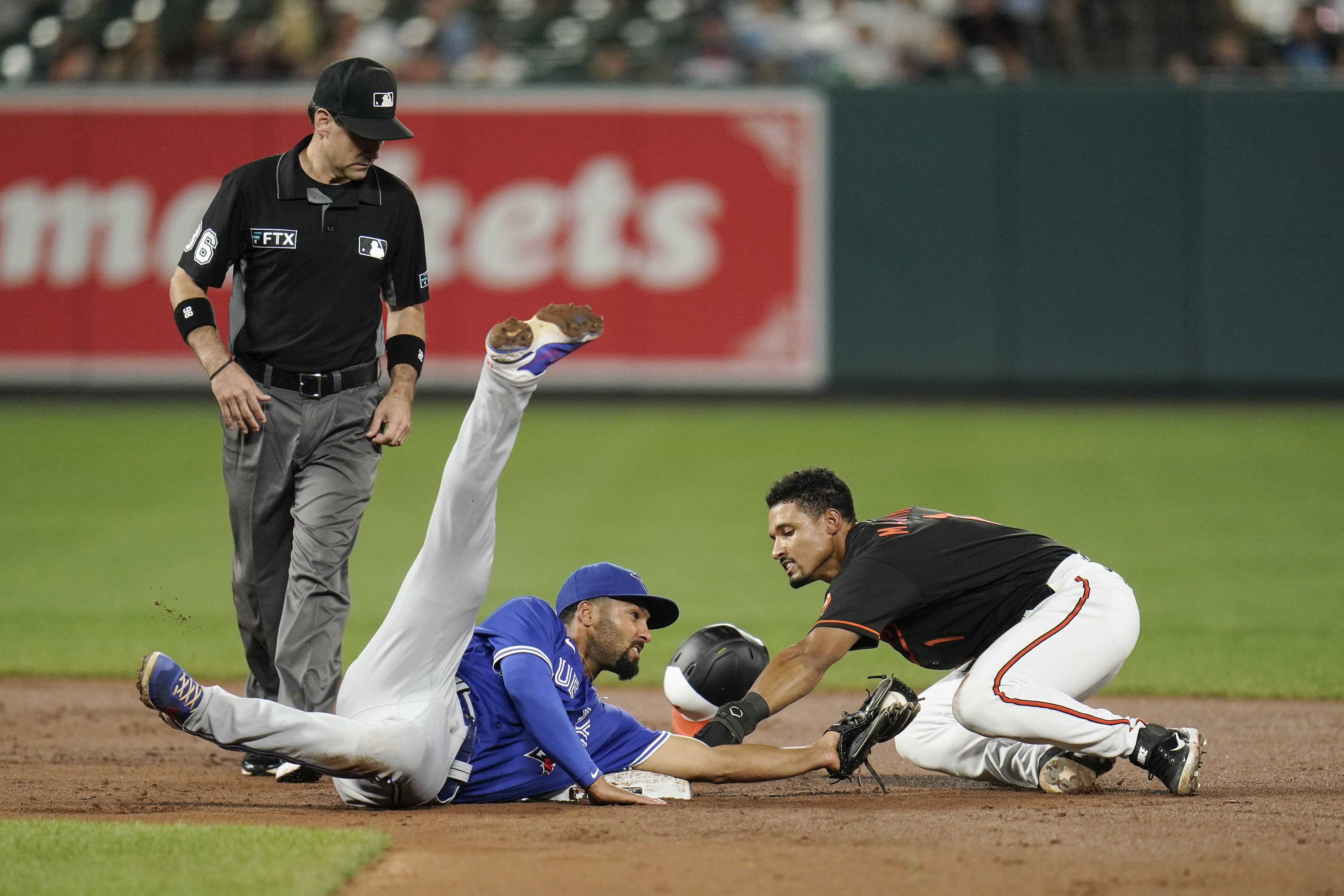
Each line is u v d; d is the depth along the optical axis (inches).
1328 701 996.6
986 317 2551.7
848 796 696.4
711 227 2573.8
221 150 2559.1
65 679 1075.9
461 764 656.4
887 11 2847.0
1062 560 697.6
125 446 2172.7
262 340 745.0
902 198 2541.8
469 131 2568.9
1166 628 1220.5
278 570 772.0
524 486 1889.8
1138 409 2485.2
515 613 666.2
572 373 2615.7
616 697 1041.5
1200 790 705.6
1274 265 2484.0
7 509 1752.0
